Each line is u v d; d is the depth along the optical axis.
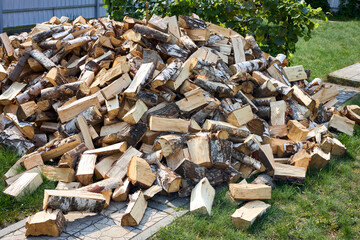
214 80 5.94
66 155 4.97
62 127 5.58
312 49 13.91
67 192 4.30
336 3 22.58
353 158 6.07
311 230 4.25
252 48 7.19
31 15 13.39
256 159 5.34
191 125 5.29
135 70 5.83
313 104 6.67
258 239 4.08
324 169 5.64
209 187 4.75
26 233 4.00
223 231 4.16
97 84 5.82
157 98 5.45
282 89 6.48
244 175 5.32
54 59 6.70
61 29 7.05
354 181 5.40
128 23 6.34
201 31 6.50
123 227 4.17
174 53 6.04
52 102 5.94
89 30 7.19
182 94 5.78
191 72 5.79
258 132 5.88
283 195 4.88
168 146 4.96
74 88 5.89
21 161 5.31
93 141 5.60
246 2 8.29
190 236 4.00
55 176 4.95
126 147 5.25
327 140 5.84
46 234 4.01
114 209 4.52
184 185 4.83
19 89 6.36
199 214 4.38
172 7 8.65
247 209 4.45
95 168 4.99
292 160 5.51
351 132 6.84
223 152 4.98
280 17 8.50
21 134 5.80
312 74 10.97
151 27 6.10
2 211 4.39
